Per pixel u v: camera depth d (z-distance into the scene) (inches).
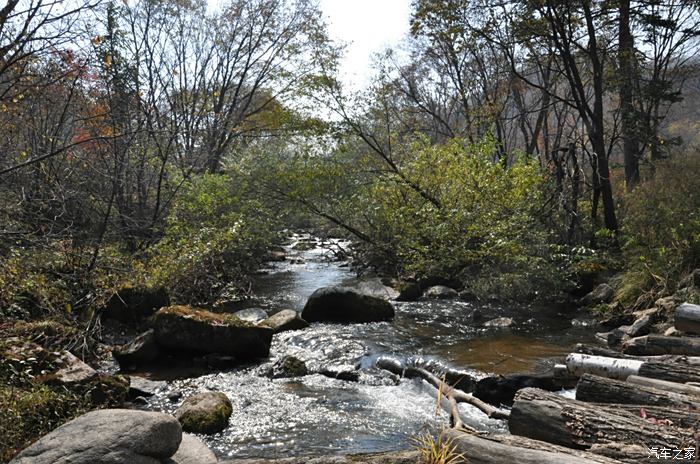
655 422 155.6
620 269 482.0
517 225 504.1
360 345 349.1
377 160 691.4
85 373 245.0
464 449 146.4
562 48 631.8
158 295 403.5
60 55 301.0
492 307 468.4
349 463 157.1
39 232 346.0
